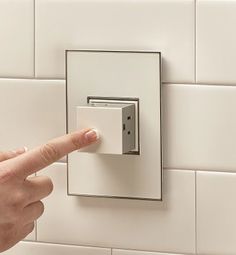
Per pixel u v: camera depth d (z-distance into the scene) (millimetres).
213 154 951
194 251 973
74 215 1011
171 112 956
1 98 1020
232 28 924
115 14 959
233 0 920
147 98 949
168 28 943
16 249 1035
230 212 956
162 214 979
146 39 953
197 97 947
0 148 1029
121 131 909
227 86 937
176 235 977
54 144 861
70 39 981
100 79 964
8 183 824
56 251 1024
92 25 971
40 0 987
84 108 916
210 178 956
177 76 948
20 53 1004
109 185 979
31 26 995
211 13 928
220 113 942
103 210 999
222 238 962
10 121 1021
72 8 976
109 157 973
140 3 949
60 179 1010
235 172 947
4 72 1013
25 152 879
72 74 975
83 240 1012
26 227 879
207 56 936
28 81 1008
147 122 953
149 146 957
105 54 958
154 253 988
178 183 967
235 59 929
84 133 895
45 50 995
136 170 966
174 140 960
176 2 937
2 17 1003
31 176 1013
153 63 940
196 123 951
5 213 831
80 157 983
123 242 997
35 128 1013
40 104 1007
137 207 986
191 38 938
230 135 942
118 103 958
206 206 961
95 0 965
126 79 954
